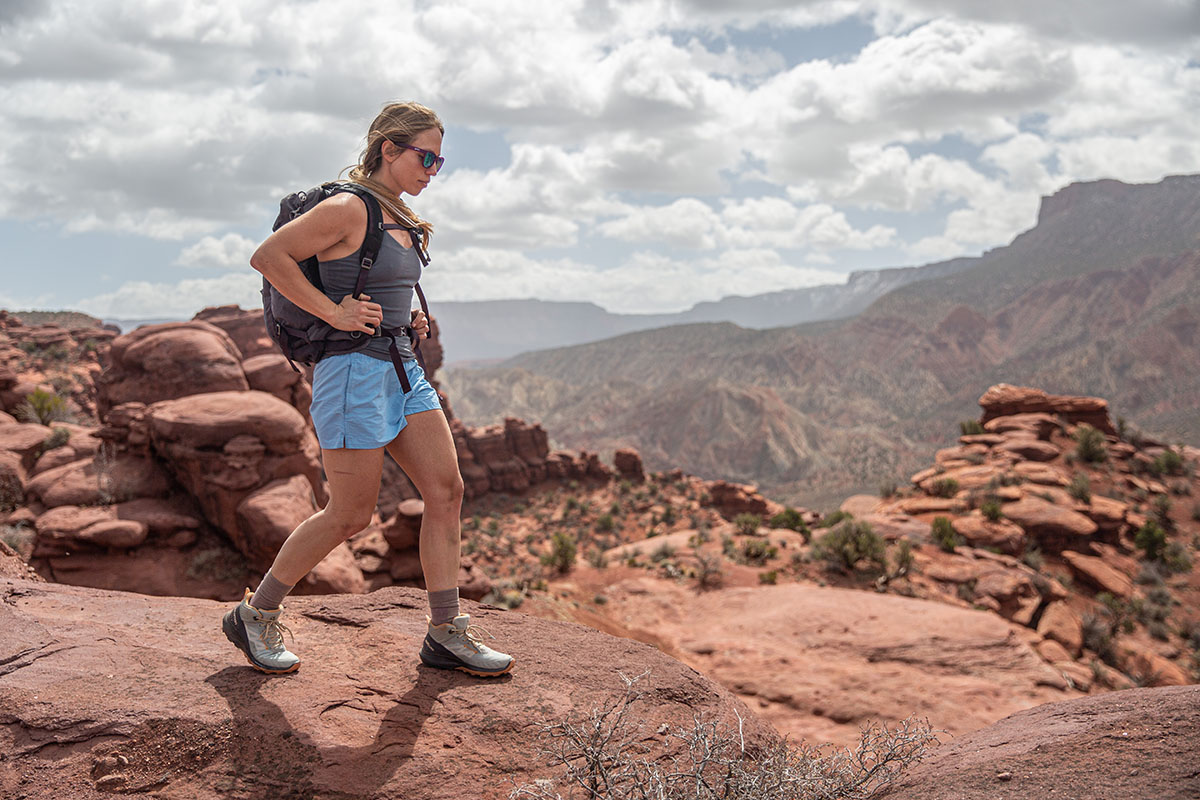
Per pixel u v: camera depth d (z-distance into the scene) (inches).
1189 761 76.0
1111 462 2362.2
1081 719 98.7
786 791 91.0
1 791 84.7
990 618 831.1
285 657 113.8
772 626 872.9
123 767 89.9
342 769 94.7
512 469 3257.9
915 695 669.9
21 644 111.1
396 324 112.3
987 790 83.6
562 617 849.5
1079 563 1621.6
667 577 1210.6
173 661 112.9
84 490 828.6
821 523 1819.6
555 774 98.9
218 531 820.0
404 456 115.3
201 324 1150.3
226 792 89.1
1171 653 1312.7
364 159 114.6
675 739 109.7
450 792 93.7
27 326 3287.4
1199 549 1881.2
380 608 144.3
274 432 846.5
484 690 116.0
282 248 101.3
